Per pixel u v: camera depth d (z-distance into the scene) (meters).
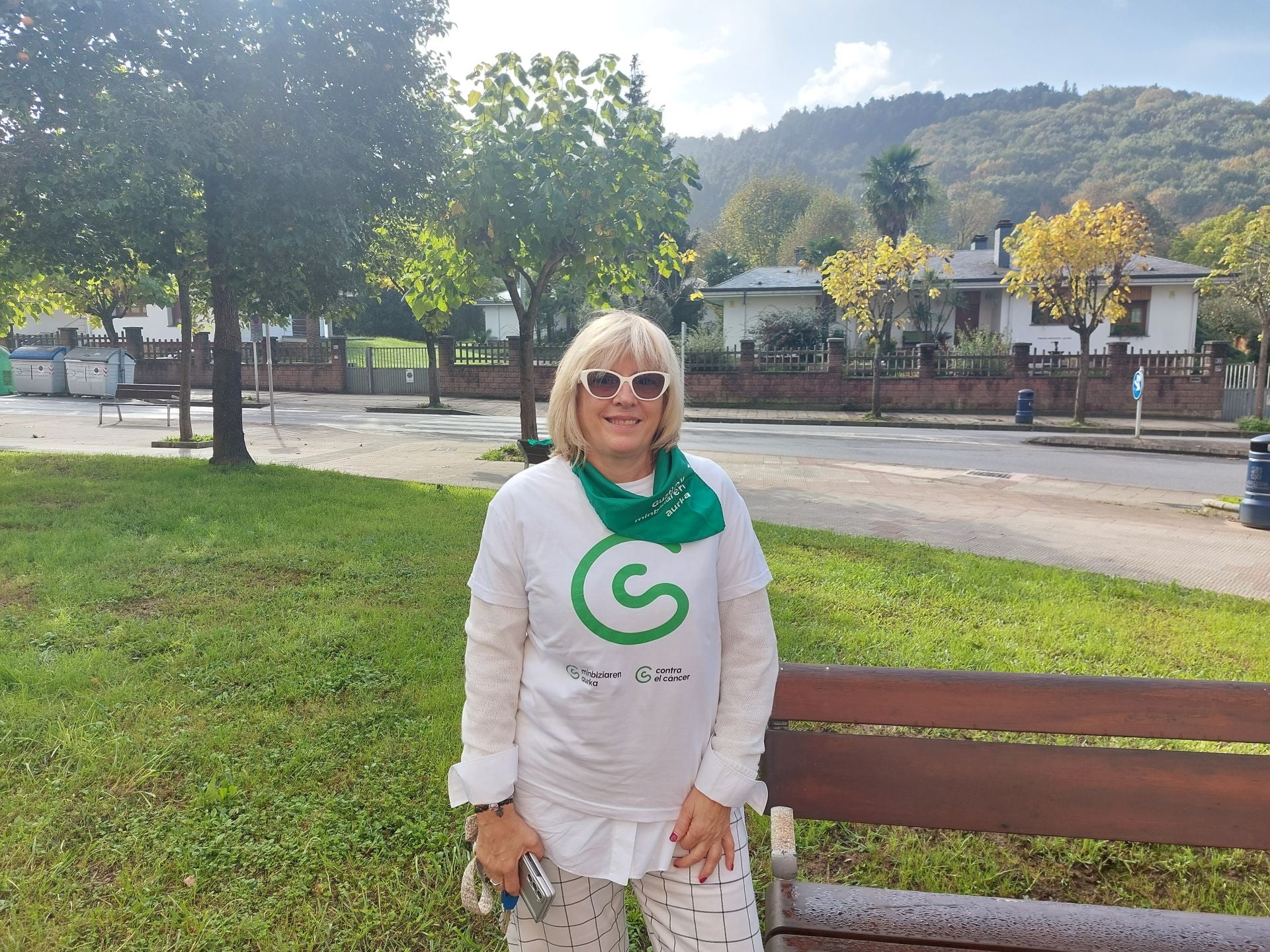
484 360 30.94
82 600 5.27
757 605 1.61
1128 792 2.04
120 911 2.47
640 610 1.47
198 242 11.03
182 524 7.47
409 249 13.42
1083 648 4.88
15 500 8.49
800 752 2.13
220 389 11.53
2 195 9.12
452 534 7.35
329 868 2.70
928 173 115.50
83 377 27.98
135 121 8.64
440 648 4.58
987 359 27.05
